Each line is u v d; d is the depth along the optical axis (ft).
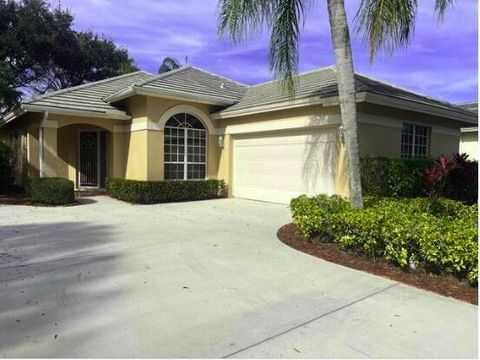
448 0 27.04
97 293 16.75
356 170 25.91
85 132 60.70
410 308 15.40
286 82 37.17
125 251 23.77
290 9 29.84
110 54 112.88
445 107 49.65
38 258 22.12
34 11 98.12
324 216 24.73
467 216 27.02
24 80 104.47
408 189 35.99
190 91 53.06
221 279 18.69
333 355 11.89
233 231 30.19
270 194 49.11
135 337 12.86
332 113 40.14
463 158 36.58
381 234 20.33
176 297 16.35
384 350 12.21
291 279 18.78
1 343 12.36
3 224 32.37
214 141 55.62
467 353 12.05
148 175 48.78
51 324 13.74
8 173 57.21
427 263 19.07
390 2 24.70
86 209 41.70
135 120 51.26
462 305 15.70
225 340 12.75
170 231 30.01
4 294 16.55
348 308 15.38
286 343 12.60
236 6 27.71
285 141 46.73
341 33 25.95
